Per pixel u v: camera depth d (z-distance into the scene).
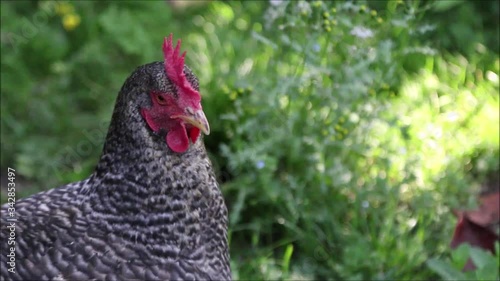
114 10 7.04
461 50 7.00
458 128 5.97
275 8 5.51
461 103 6.22
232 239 5.45
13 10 7.20
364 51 5.32
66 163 6.09
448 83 6.50
